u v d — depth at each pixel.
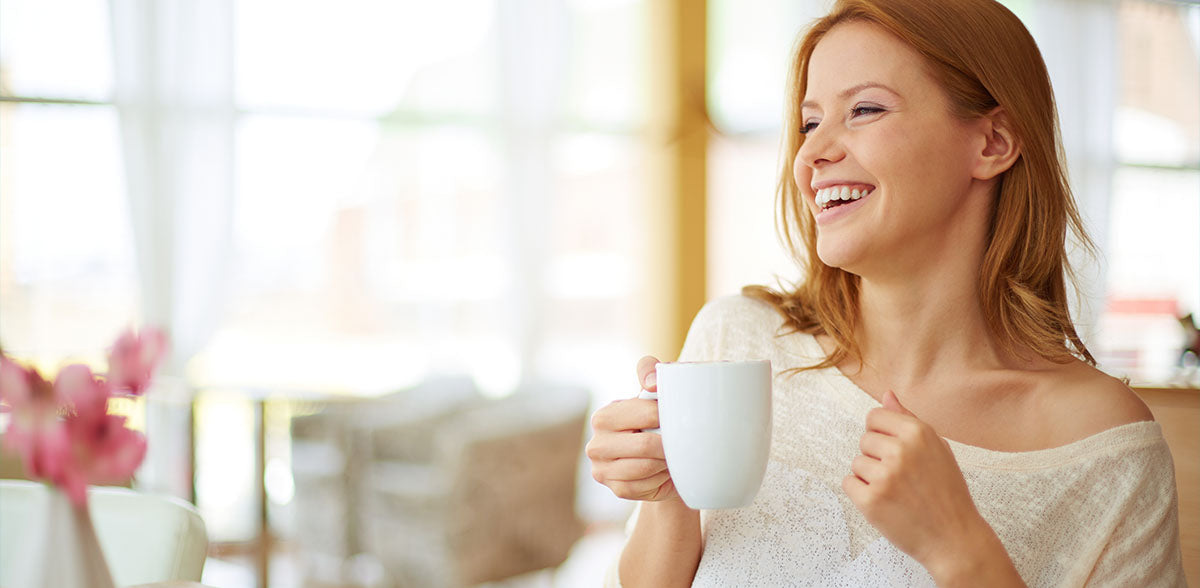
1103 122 6.35
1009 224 1.05
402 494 3.48
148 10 4.74
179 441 4.59
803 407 1.11
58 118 4.64
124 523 1.21
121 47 4.71
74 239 4.67
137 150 4.73
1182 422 1.25
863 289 1.10
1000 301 1.07
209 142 4.87
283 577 4.13
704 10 5.75
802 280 1.22
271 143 5.03
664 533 1.04
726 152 5.85
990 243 1.08
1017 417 1.05
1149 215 6.48
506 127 5.43
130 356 0.77
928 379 1.08
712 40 5.81
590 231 5.61
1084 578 0.99
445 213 5.34
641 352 5.70
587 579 4.22
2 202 4.56
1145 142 6.50
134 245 4.75
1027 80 1.03
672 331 5.72
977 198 1.04
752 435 0.73
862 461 0.80
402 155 5.27
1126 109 6.45
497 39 5.42
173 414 4.59
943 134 0.99
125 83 4.71
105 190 4.72
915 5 1.00
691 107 5.73
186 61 4.82
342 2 5.13
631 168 5.70
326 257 5.14
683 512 1.04
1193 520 1.21
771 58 5.88
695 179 5.76
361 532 3.71
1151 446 1.01
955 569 0.77
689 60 5.73
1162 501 1.00
